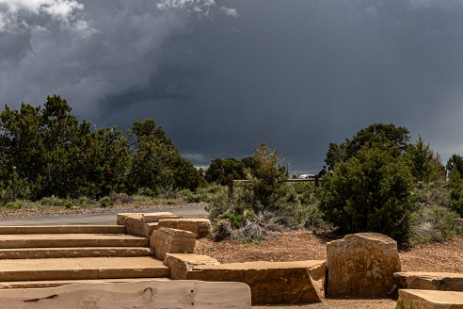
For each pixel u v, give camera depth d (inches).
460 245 466.6
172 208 858.8
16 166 1033.5
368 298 323.6
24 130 1039.6
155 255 407.8
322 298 318.3
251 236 462.0
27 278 331.0
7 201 919.0
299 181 827.4
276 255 400.2
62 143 1103.0
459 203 597.9
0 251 378.3
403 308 261.7
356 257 332.8
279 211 530.6
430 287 299.3
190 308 133.6
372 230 450.9
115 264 364.8
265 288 308.0
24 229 440.5
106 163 1109.1
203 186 1386.6
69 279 339.0
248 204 533.0
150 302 131.5
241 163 1787.6
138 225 452.4
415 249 442.0
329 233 484.1
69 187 1034.1
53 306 125.7
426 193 626.5
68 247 406.3
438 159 957.8
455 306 228.1
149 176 1222.9
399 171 462.9
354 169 474.0
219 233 465.4
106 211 797.2
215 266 323.0
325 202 497.4
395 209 444.1
